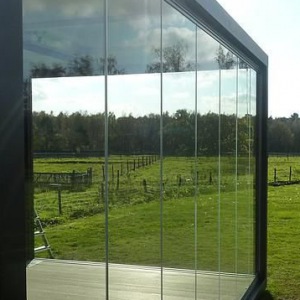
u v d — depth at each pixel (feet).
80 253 8.24
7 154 6.02
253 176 23.80
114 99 9.45
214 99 16.57
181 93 13.28
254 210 24.32
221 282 17.69
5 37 5.98
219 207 17.38
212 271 16.53
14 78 6.12
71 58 7.91
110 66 9.27
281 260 36.60
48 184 7.23
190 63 13.99
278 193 58.59
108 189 9.27
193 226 14.52
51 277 7.30
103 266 9.12
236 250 20.26
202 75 15.16
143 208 10.95
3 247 5.93
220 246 17.58
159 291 11.91
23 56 6.40
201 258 15.33
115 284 9.61
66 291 7.78
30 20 6.69
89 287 8.55
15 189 6.16
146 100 10.98
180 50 13.16
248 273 23.02
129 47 10.05
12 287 6.05
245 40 19.86
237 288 20.35
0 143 5.91
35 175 6.86
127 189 10.11
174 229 12.95
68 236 7.84
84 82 8.35
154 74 11.41
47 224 7.22
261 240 25.58
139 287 10.76
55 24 7.40
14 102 6.12
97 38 8.77
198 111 14.82
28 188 6.64
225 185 18.22
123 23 9.77
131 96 10.20
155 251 11.69
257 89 24.70
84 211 8.38
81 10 8.18
